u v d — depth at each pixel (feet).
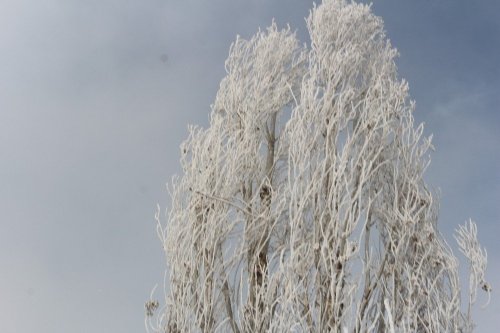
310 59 21.01
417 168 19.13
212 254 18.57
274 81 21.97
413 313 17.17
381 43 21.94
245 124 20.68
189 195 19.31
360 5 22.04
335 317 16.12
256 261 19.19
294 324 16.02
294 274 16.67
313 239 17.25
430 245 18.10
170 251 18.54
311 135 18.57
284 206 19.11
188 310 17.72
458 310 17.34
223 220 19.12
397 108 19.65
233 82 21.50
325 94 19.31
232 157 19.86
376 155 18.04
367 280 17.67
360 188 17.30
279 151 21.15
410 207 18.79
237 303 18.47
